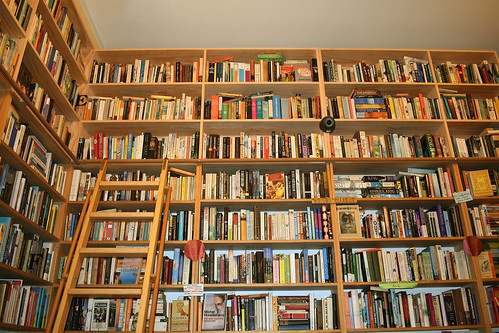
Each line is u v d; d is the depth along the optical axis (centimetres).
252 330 305
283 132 374
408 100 390
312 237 332
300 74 391
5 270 251
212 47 417
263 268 321
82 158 359
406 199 346
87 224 303
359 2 374
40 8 302
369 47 423
